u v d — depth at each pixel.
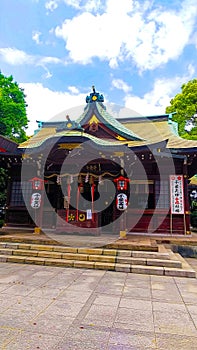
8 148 13.30
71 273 6.20
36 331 3.21
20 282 5.30
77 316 3.70
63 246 8.06
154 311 3.96
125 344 2.95
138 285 5.34
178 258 7.49
